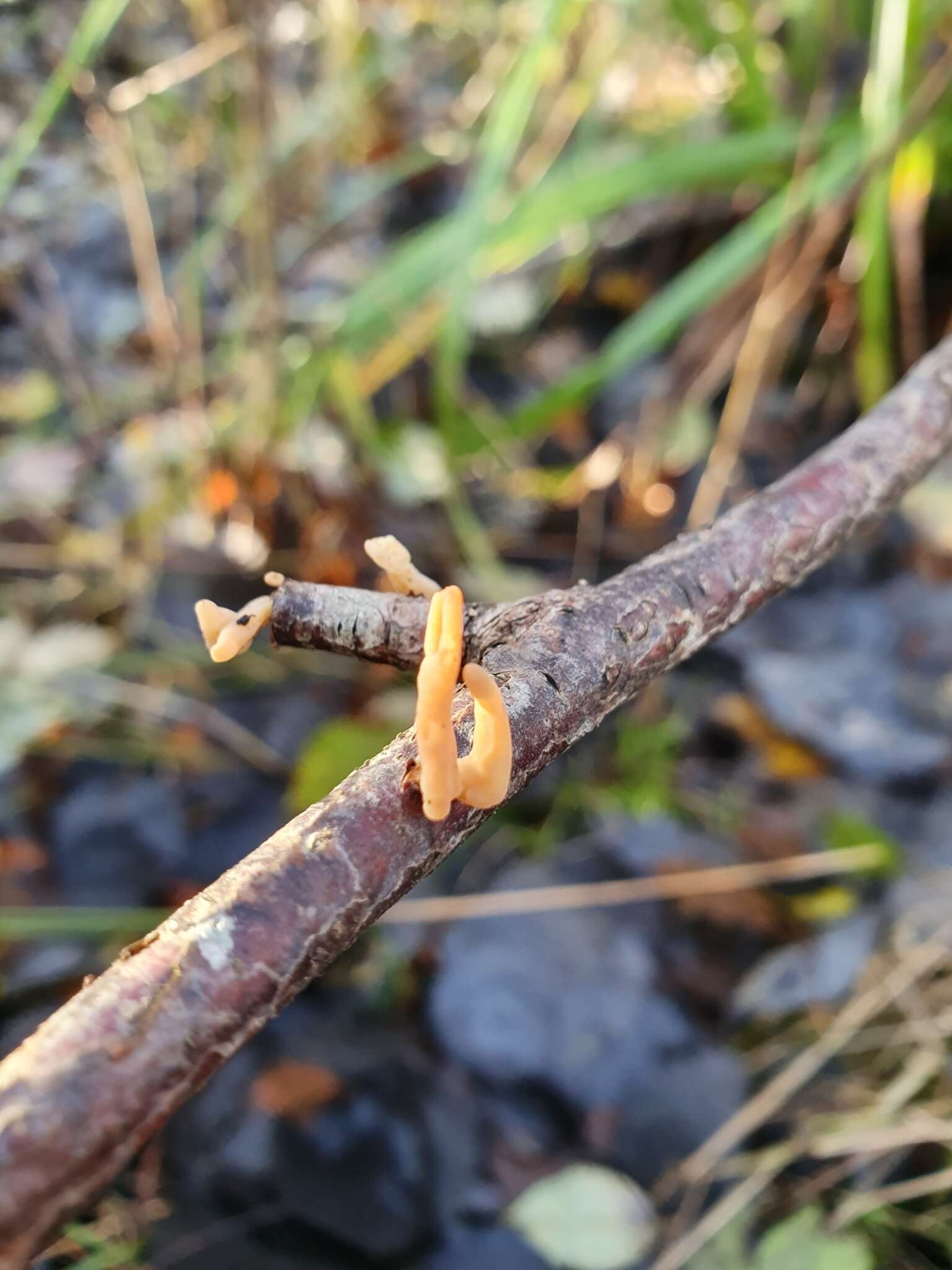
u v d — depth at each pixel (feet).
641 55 1.69
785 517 0.52
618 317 1.62
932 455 0.60
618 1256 0.69
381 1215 0.71
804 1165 0.75
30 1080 0.28
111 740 1.06
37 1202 0.27
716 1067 0.80
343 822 0.34
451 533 1.28
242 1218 0.70
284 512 1.24
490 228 1.20
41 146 1.18
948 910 0.90
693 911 0.91
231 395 1.31
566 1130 0.77
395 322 1.27
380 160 1.71
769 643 1.16
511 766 0.37
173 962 0.31
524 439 1.42
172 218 1.42
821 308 1.46
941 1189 0.72
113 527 1.25
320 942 0.32
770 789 1.03
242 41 1.08
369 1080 0.79
